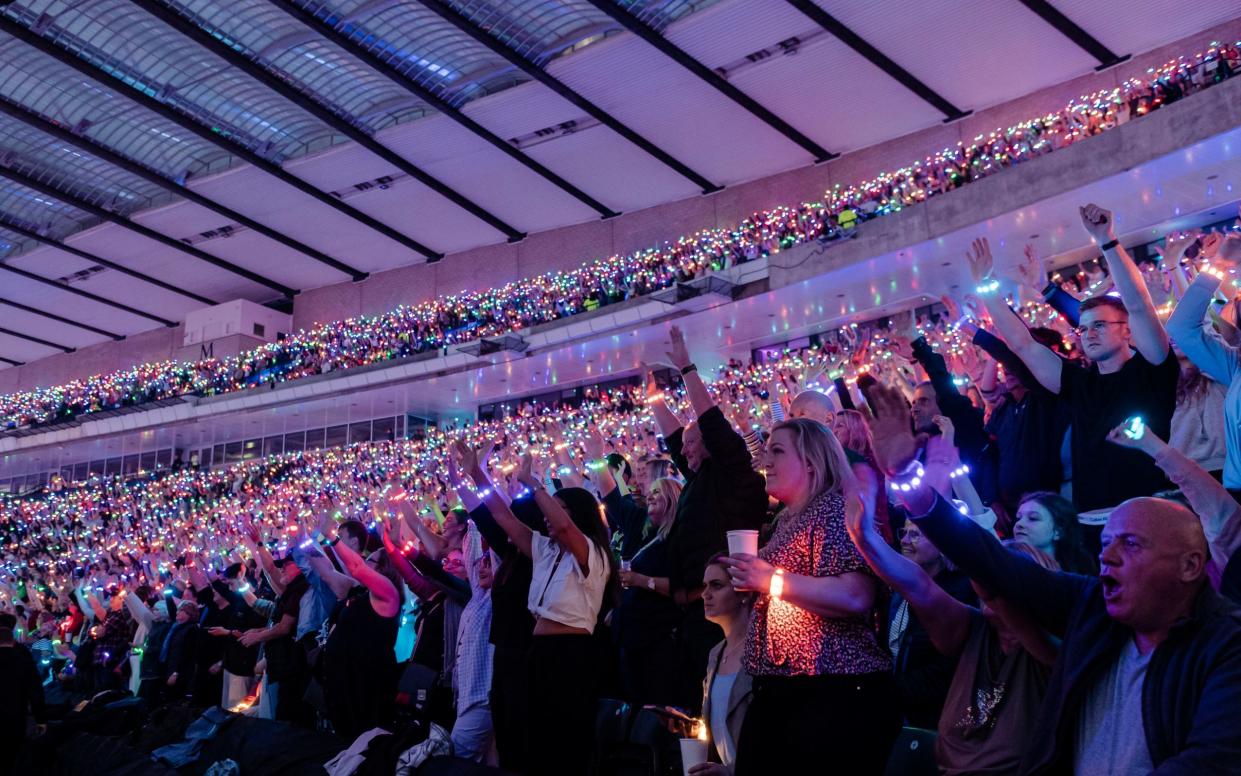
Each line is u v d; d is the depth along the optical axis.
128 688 10.95
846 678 3.20
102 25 22.81
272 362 32.31
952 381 5.22
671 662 4.71
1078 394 4.43
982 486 5.06
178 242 32.25
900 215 18.69
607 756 4.82
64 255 33.50
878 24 19.64
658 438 12.20
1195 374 4.27
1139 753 2.35
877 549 2.99
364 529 7.43
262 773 6.54
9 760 8.16
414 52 22.98
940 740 2.98
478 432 23.70
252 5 22.17
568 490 5.19
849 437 4.80
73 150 28.23
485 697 5.48
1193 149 14.80
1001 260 19.02
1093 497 4.20
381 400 29.81
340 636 6.59
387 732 5.77
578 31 21.73
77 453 37.84
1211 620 2.35
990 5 18.83
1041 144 17.69
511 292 28.41
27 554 27.67
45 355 42.22
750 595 3.64
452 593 6.32
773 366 16.03
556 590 4.88
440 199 28.67
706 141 24.48
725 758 3.71
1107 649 2.48
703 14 20.38
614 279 25.80
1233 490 3.88
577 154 25.72
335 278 34.53
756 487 4.40
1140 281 4.19
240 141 27.00
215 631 8.88
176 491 30.28
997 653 2.97
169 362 36.44
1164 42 19.17
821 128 23.45
